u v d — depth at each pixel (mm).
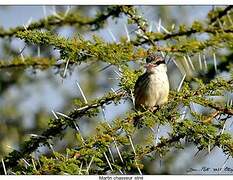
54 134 10438
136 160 10383
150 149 10391
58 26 10672
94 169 10375
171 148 10406
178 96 10406
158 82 10656
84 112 10430
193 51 10438
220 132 10391
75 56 10430
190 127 10359
